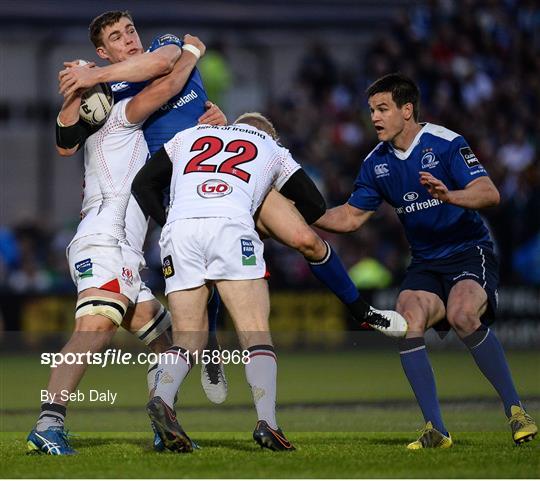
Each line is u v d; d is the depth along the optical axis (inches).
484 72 2923.2
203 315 888.3
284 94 3282.5
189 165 906.1
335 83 3174.2
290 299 2354.8
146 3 3201.3
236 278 869.2
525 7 3051.2
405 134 1008.2
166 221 917.2
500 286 2333.9
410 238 1032.8
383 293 2383.1
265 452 871.7
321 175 2827.3
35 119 3250.5
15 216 3270.2
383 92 998.4
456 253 1010.7
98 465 809.5
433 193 935.0
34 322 2363.4
